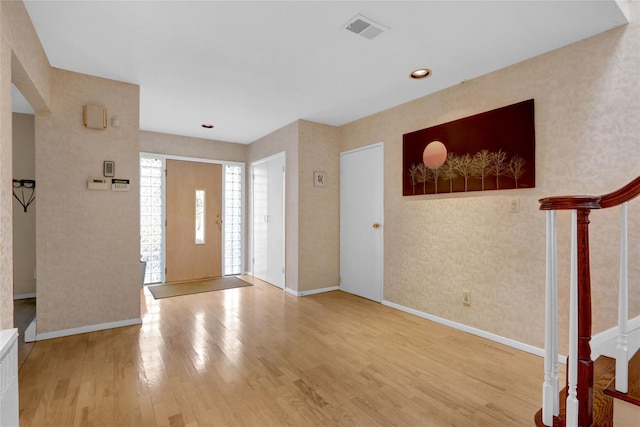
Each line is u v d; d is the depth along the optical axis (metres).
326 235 4.50
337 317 3.40
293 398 1.92
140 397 1.92
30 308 3.75
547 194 2.43
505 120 2.67
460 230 3.02
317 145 4.40
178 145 5.09
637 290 2.00
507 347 2.64
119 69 2.79
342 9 1.96
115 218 3.03
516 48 2.40
